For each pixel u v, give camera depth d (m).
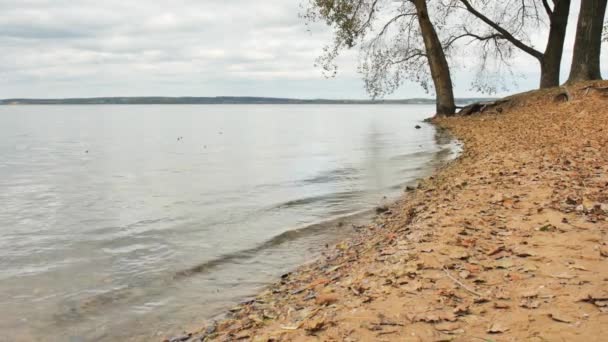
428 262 5.55
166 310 6.11
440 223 7.38
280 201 13.05
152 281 7.15
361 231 9.44
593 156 11.27
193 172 21.02
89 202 14.14
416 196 11.90
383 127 54.72
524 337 3.66
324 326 4.31
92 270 7.66
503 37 38.53
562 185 8.69
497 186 9.70
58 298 6.50
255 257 8.25
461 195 9.43
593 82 25.19
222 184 16.95
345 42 37.72
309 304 5.34
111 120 103.12
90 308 6.18
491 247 5.91
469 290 4.68
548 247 5.64
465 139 25.20
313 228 9.98
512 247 5.82
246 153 29.58
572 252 5.38
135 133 56.06
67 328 5.61
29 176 21.02
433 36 39.44
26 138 48.22
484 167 12.90
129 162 26.16
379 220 10.14
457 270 5.27
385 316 4.29
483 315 4.12
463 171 13.66
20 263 8.05
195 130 61.22
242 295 6.55
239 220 10.98
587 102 22.86
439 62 40.12
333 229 9.85
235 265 7.85
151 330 5.55
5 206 13.70
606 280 4.53
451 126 34.47
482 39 39.75
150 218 11.48
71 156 30.17
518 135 20.20
